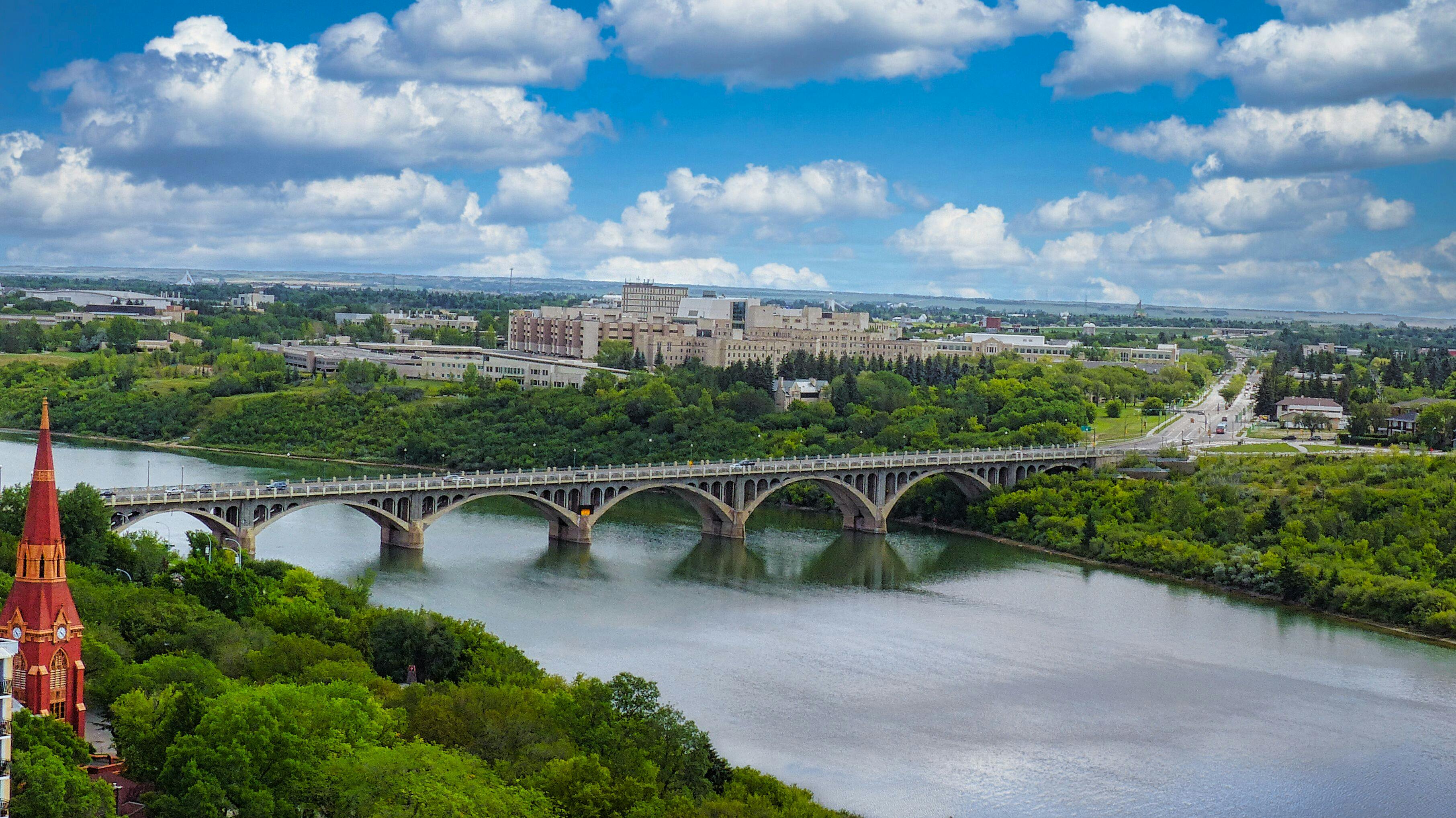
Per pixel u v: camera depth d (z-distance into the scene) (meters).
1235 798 157.00
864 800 151.00
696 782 133.12
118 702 119.94
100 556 178.88
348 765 110.62
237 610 165.50
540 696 143.62
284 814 107.00
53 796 96.19
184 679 130.00
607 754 131.50
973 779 158.50
